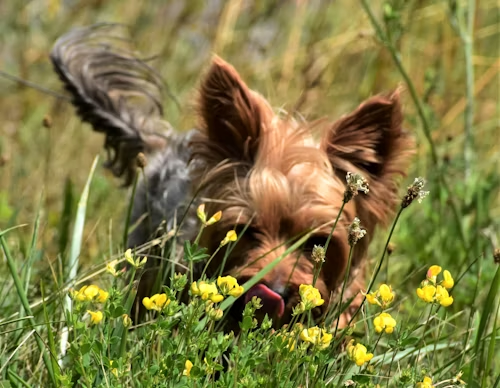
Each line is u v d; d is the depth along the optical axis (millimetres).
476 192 8336
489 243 7695
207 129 6785
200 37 13430
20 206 7879
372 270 7480
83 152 11281
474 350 4926
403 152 6805
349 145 6812
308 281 6195
